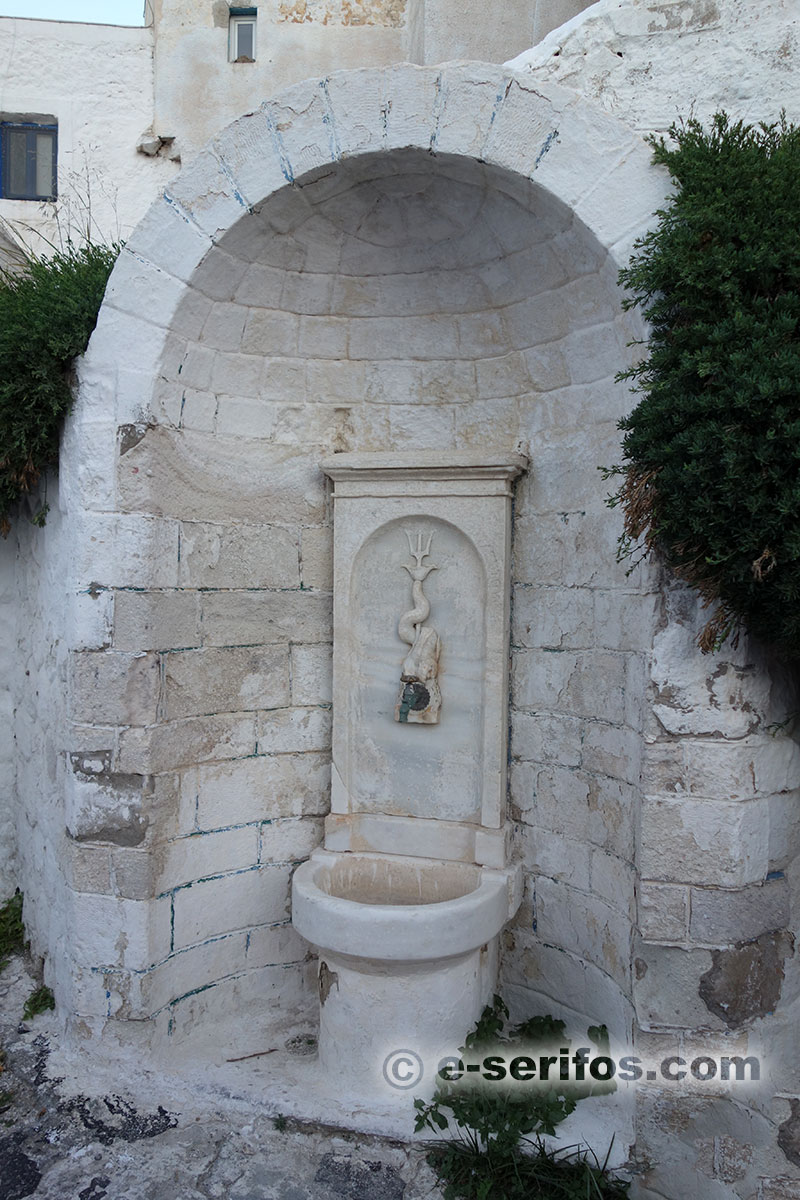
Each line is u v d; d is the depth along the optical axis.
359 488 3.67
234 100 5.22
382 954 3.03
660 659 2.71
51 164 5.36
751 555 2.37
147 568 3.24
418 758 3.70
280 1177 2.81
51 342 3.17
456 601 3.64
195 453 3.44
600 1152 2.86
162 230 3.17
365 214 3.30
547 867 3.48
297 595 3.78
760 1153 2.60
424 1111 3.04
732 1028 2.68
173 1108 3.10
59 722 3.50
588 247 2.89
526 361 3.46
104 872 3.28
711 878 2.67
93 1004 3.30
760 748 2.69
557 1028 3.37
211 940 3.58
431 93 2.93
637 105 3.20
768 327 2.38
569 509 3.33
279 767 3.77
